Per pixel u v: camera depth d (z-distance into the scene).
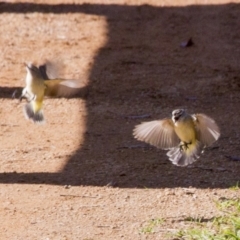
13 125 14.84
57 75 9.22
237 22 24.39
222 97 17.17
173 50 21.44
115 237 9.66
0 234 9.79
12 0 27.03
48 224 10.12
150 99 16.95
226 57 20.72
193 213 10.45
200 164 12.57
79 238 9.63
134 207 10.70
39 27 23.67
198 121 8.59
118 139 13.98
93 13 25.55
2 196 11.10
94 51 21.17
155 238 9.63
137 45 21.89
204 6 26.52
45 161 12.74
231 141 13.84
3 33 22.91
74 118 15.38
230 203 10.68
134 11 25.92
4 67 19.38
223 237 9.47
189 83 18.28
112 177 11.93
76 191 11.31
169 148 8.66
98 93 17.25
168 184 11.63
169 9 26.17
